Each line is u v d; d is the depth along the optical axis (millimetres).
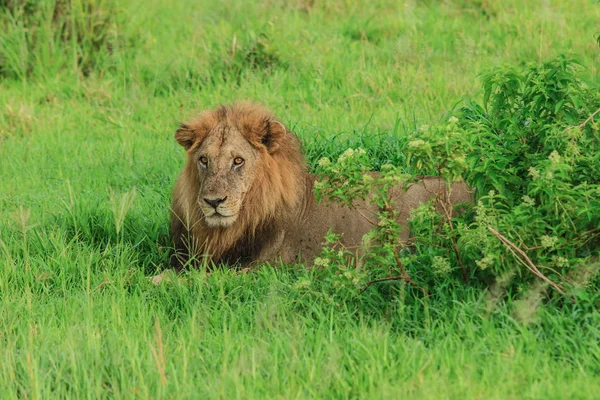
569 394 7656
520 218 9141
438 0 22875
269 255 11539
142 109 18031
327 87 17984
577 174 9523
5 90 19234
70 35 20375
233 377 8102
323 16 22828
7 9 20172
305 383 8000
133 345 8820
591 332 8625
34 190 14359
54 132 17250
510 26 20453
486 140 9727
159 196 13703
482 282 9719
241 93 17719
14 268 11109
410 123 15633
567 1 21938
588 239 9227
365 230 11586
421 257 10094
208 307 9953
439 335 8930
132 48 20656
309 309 9727
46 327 9555
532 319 8773
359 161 9773
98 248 11711
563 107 9758
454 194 11438
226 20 22844
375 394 7852
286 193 11484
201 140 11266
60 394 8148
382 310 9672
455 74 17891
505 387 7781
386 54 19625
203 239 11461
